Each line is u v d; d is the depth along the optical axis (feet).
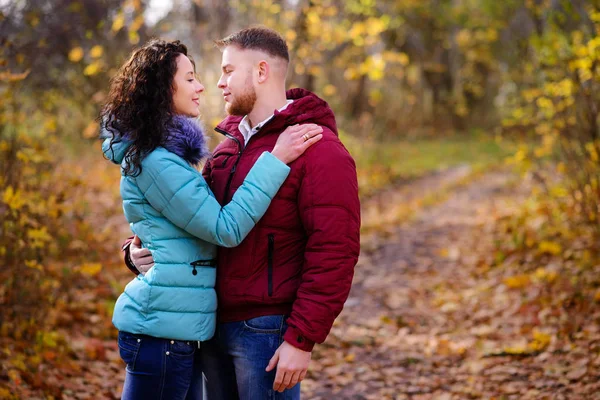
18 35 18.58
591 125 20.81
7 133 19.53
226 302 8.00
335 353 15.79
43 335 13.50
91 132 30.50
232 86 8.12
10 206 13.48
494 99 93.04
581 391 12.60
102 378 13.38
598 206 20.86
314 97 8.17
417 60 86.22
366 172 44.86
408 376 14.42
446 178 49.60
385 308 19.26
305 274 7.54
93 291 17.35
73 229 20.42
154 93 7.88
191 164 8.08
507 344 15.52
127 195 8.00
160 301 7.74
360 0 35.12
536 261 20.72
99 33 28.58
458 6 78.13
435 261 23.95
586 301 16.51
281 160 7.70
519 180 39.19
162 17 32.53
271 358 7.82
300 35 33.04
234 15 35.35
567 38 21.13
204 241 8.00
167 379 7.89
